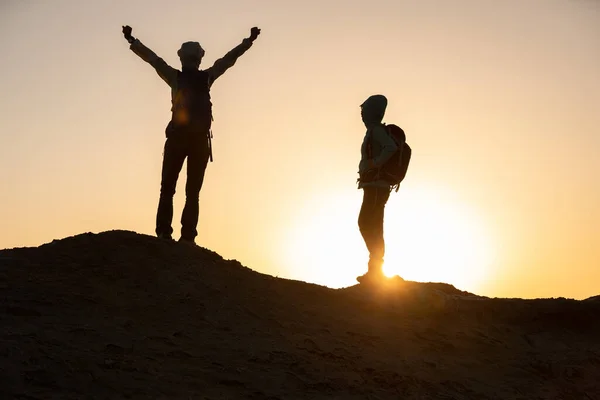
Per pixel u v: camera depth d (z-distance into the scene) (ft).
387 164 37.01
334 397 25.77
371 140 36.96
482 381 30.68
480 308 37.93
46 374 23.40
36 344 25.27
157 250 35.40
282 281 36.68
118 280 32.42
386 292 37.50
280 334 30.60
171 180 37.35
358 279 38.34
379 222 37.29
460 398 28.45
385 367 29.53
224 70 38.17
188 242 37.45
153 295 31.68
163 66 37.19
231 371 26.13
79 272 32.48
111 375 24.12
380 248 37.55
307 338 30.60
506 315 38.09
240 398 24.30
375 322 34.42
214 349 27.78
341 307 35.29
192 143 37.01
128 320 28.86
